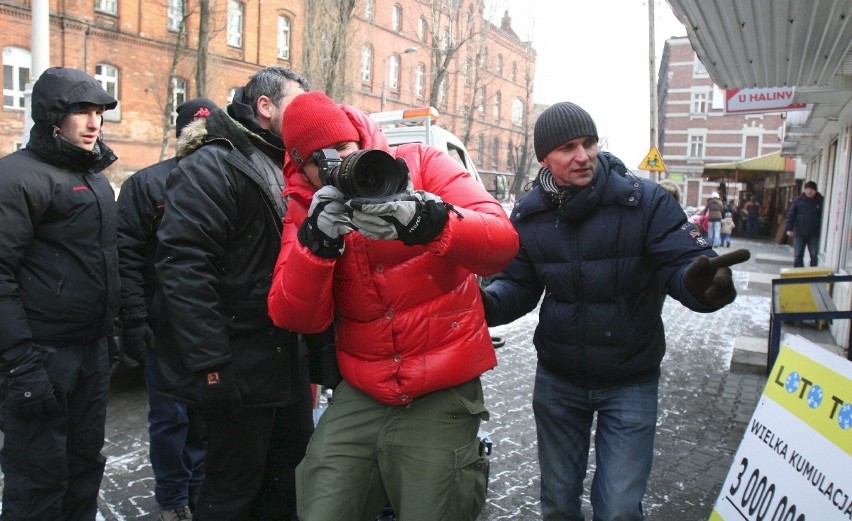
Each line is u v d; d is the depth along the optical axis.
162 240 2.22
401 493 1.95
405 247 1.83
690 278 2.00
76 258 2.60
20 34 22.36
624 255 2.31
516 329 8.17
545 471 2.58
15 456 2.51
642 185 2.33
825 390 2.21
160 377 2.38
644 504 3.56
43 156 2.56
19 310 2.40
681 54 49.44
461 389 1.98
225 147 2.36
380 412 1.96
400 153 2.07
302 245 1.72
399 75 41.56
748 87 7.23
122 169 24.38
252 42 30.05
